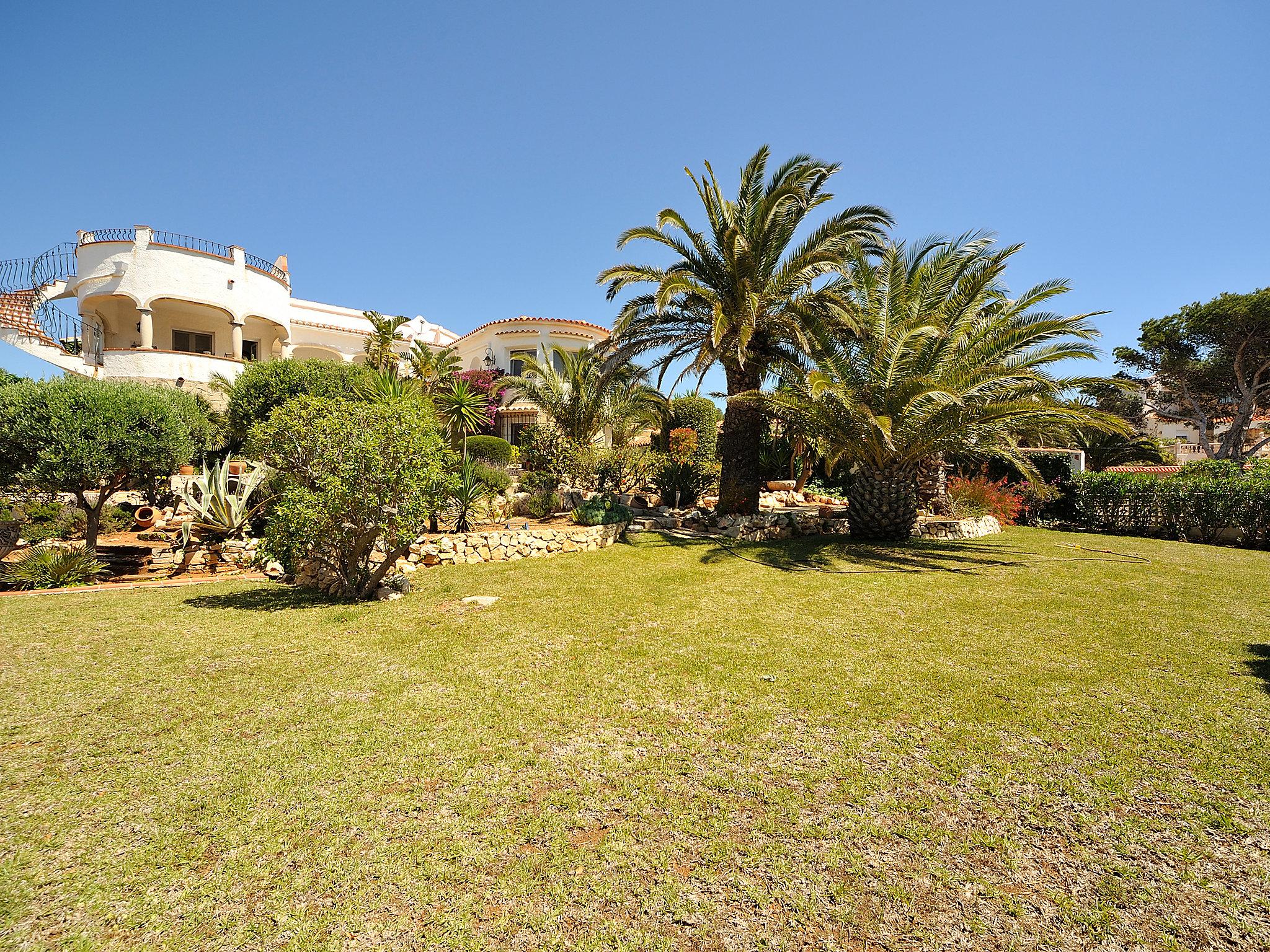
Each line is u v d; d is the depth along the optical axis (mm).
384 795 2893
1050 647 5184
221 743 3418
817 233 12430
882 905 2201
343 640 5438
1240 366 24094
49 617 6332
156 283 19219
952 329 11633
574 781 3023
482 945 2004
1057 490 15156
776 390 12742
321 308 28594
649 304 14070
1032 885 2307
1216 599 6953
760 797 2887
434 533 10383
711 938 2051
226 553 9586
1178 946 2010
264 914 2137
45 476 8422
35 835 2561
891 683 4348
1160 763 3207
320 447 6805
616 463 15188
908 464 11992
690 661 4836
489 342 28031
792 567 9172
